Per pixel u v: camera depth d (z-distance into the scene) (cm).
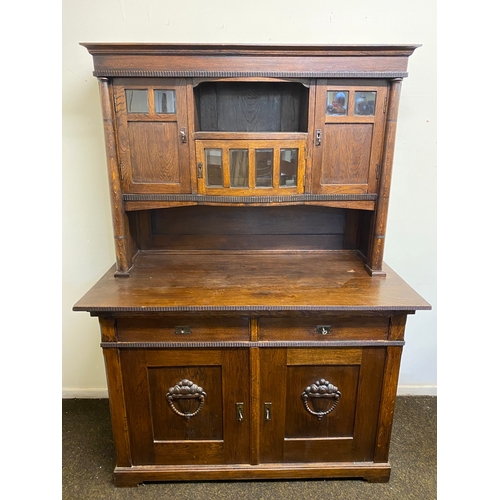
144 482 143
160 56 121
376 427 139
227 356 130
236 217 162
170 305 120
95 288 133
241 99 150
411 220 170
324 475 142
